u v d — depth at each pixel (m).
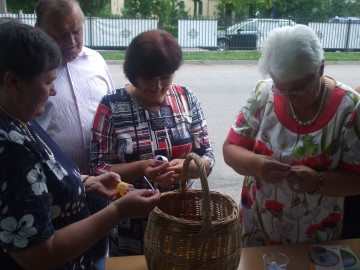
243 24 16.94
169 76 1.75
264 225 1.81
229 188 3.89
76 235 1.11
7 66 1.00
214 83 9.23
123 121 1.83
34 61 1.02
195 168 1.81
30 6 19.39
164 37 1.74
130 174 1.76
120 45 15.05
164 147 1.85
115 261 1.57
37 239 1.02
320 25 16.39
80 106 2.20
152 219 1.33
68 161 1.32
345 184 1.59
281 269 1.40
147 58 1.67
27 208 1.01
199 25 16.03
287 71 1.46
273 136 1.72
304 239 1.75
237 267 1.39
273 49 1.51
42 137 1.29
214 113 6.46
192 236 1.24
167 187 1.75
